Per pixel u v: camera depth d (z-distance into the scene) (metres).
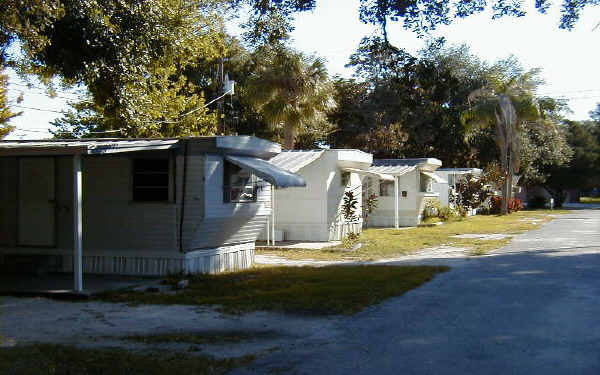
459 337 7.09
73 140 11.90
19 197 13.09
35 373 5.79
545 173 55.69
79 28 15.09
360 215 23.69
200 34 21.86
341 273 12.75
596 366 5.85
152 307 9.43
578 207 56.28
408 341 6.97
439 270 13.06
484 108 39.06
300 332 7.60
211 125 27.56
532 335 7.10
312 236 20.48
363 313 8.68
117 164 12.65
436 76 14.93
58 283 11.34
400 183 29.66
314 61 26.42
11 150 10.25
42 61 16.19
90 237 12.86
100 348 6.84
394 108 41.06
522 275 12.02
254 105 26.62
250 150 13.21
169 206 12.27
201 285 11.36
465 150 45.44
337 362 6.18
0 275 12.41
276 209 20.92
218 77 32.50
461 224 30.14
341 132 43.12
